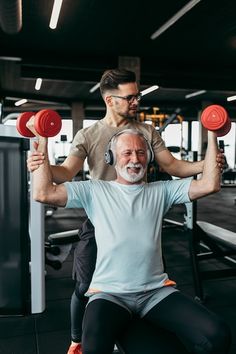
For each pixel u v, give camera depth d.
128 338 1.00
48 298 2.26
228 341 0.94
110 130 1.34
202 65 7.41
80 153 1.35
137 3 4.36
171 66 7.22
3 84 8.89
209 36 5.64
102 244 1.10
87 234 1.34
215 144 1.15
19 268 1.90
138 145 1.15
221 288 2.42
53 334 1.81
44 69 7.16
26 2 4.29
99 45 6.01
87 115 12.46
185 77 8.12
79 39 5.70
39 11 4.57
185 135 12.84
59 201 1.14
